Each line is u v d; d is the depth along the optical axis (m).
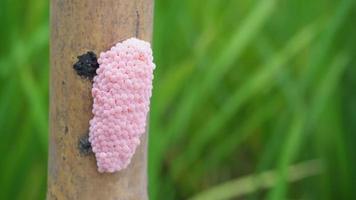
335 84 0.66
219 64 0.65
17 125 0.62
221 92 0.73
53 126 0.33
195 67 0.67
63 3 0.32
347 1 0.61
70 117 0.32
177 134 0.66
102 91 0.31
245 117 0.73
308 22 0.74
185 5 0.71
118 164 0.32
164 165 0.71
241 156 0.75
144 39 0.32
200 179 0.73
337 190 0.68
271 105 0.71
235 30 0.70
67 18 0.32
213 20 0.71
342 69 0.65
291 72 0.73
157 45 0.61
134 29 0.32
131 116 0.31
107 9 0.31
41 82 0.62
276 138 0.66
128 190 0.33
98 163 0.32
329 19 0.69
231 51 0.66
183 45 0.72
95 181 0.33
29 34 0.65
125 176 0.33
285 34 0.75
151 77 0.32
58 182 0.33
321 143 0.67
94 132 0.32
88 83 0.32
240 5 0.77
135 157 0.33
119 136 0.32
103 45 0.32
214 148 0.72
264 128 0.72
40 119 0.56
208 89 0.69
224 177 0.74
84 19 0.31
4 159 0.60
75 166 0.33
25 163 0.61
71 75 0.32
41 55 0.66
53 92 0.33
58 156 0.33
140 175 0.34
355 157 0.68
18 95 0.61
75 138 0.33
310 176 0.69
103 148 0.32
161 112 0.63
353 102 0.69
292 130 0.58
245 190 0.66
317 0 0.73
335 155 0.68
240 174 0.74
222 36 0.72
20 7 0.66
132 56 0.31
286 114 0.66
